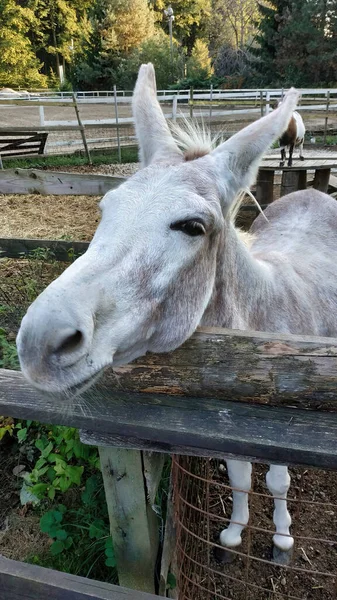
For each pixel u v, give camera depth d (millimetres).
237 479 2369
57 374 1141
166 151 1729
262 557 2527
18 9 37250
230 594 2348
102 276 1271
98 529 2365
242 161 1663
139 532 1867
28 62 38656
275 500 2455
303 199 3258
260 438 1287
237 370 1306
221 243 1734
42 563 2377
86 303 1190
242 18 50188
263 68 29469
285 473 2334
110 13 33969
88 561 2330
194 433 1331
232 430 1316
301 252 2721
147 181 1494
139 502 1788
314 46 26047
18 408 1529
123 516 1845
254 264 2021
